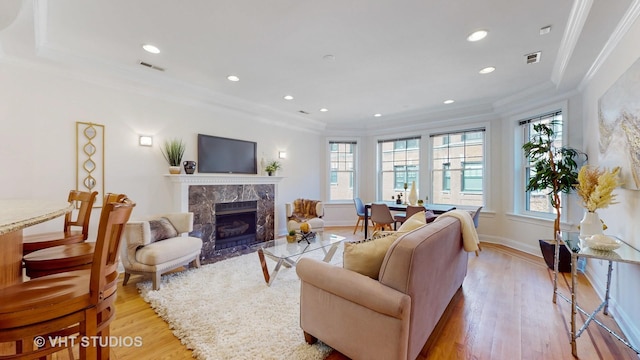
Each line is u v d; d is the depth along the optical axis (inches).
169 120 153.2
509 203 179.8
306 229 132.2
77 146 121.9
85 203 87.9
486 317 88.9
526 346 73.8
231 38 102.0
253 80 144.6
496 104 179.3
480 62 120.7
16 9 67.2
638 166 71.1
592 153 117.3
